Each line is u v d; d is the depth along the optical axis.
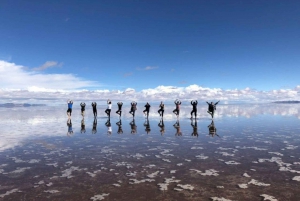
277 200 6.09
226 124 24.44
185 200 6.17
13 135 17.89
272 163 9.55
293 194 6.45
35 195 6.63
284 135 16.81
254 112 47.41
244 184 7.24
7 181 7.79
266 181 7.47
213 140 15.20
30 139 16.09
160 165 9.54
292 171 8.47
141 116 37.47
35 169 9.12
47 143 14.60
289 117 33.34
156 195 6.52
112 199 6.30
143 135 17.69
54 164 9.84
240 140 15.02
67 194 6.68
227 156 10.86
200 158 10.58
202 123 25.75
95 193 6.72
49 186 7.31
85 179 7.93
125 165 9.62
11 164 9.86
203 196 6.40
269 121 27.42
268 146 13.00
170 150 12.38
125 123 26.64
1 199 6.38
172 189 6.95
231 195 6.44
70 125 24.73
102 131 19.98
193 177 7.99
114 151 12.27
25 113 47.94
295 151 11.70
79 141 15.30
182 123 25.92
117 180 7.79
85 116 38.56
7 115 41.31
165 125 24.14
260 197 6.29
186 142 14.66
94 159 10.64
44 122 28.17
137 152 11.99
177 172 8.59
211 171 8.62
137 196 6.47
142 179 7.87
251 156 10.77
